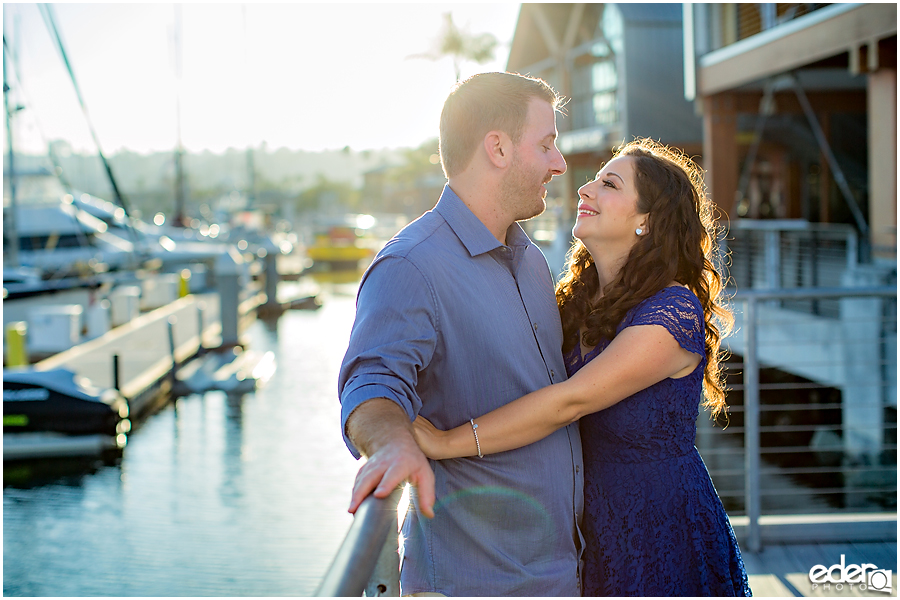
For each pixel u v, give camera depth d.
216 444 9.63
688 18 13.84
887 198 9.63
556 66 25.70
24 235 21.55
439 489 1.79
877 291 3.80
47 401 9.35
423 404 1.79
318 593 0.88
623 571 2.03
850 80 13.32
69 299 17.56
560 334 2.04
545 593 1.83
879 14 9.29
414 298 1.66
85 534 6.74
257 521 7.01
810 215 18.73
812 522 3.96
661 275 2.05
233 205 49.66
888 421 8.20
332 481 8.17
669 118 20.41
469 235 1.81
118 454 9.26
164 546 6.43
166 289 22.28
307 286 29.75
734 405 10.46
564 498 1.89
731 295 3.82
